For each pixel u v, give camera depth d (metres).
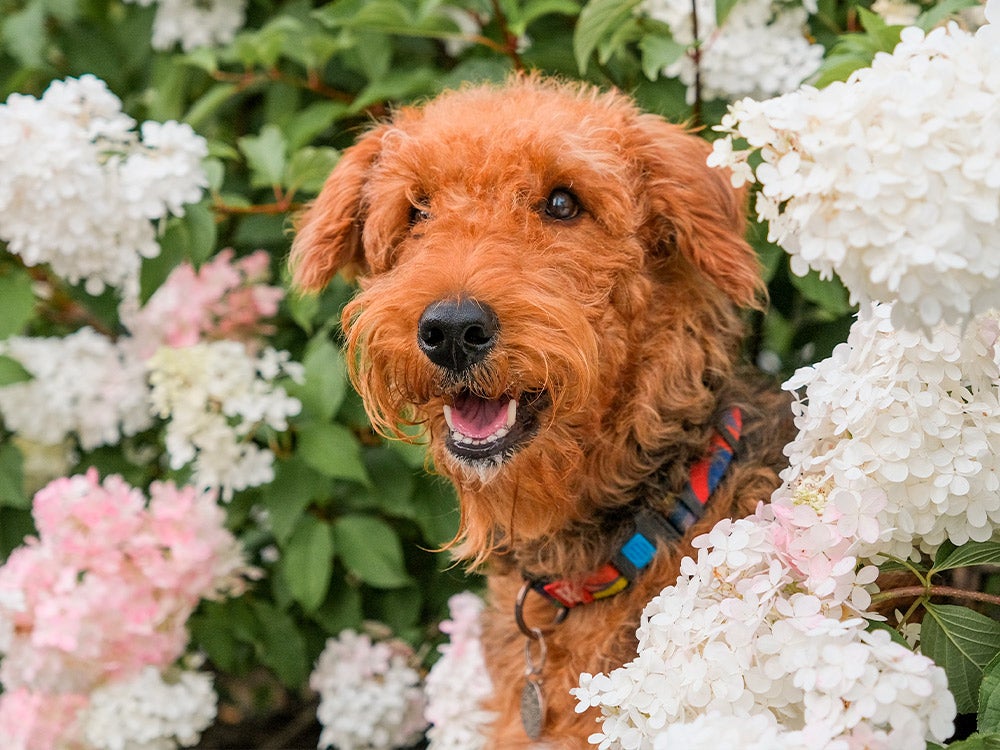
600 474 2.60
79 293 3.98
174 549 3.35
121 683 3.38
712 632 1.89
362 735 3.55
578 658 2.56
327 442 3.31
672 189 2.60
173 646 3.51
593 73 3.42
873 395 1.95
